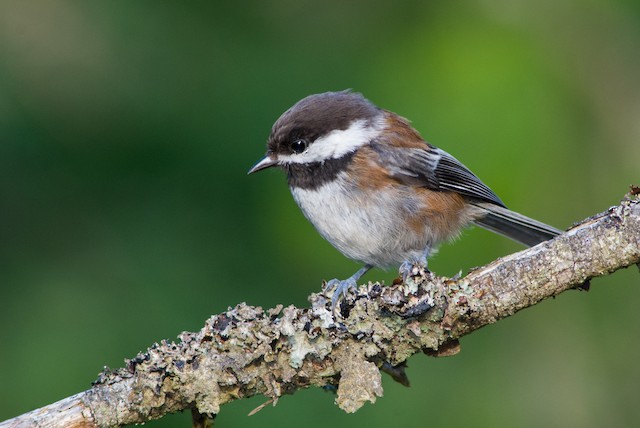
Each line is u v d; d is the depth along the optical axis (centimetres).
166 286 1047
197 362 721
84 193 1091
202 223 1080
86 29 1109
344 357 731
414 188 949
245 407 1002
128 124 1100
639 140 1059
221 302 1041
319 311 734
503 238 1023
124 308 1034
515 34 1036
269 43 1127
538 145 991
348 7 1122
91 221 1084
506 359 1054
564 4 1054
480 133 985
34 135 1088
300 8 1134
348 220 937
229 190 1088
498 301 731
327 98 955
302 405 1007
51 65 1099
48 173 1091
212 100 1103
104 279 1052
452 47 1025
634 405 1027
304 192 944
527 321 1070
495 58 1009
